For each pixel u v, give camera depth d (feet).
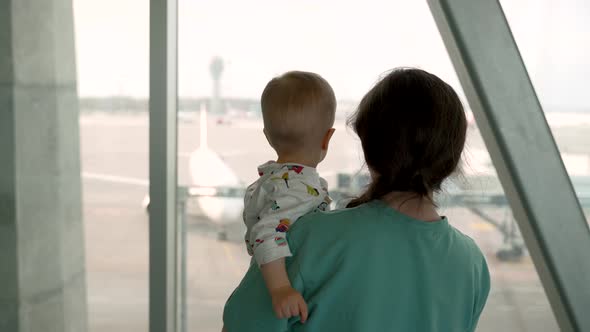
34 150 6.75
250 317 3.22
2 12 6.31
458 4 5.22
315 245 3.05
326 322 3.03
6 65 6.39
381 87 3.07
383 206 3.08
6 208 6.62
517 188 5.57
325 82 3.79
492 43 5.28
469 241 3.24
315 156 3.82
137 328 7.99
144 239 7.86
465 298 3.10
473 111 5.72
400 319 2.99
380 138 2.98
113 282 7.87
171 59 5.87
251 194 3.84
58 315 7.27
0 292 6.72
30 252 6.84
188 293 8.70
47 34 6.73
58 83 6.93
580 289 5.69
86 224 7.70
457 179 3.31
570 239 5.62
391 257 2.99
